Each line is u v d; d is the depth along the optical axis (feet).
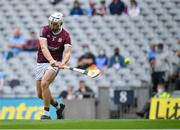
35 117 165.78
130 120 93.45
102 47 214.90
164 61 190.19
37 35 223.30
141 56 211.00
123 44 216.13
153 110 156.15
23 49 214.90
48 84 111.55
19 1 234.17
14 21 227.81
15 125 82.69
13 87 203.21
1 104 169.99
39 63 113.09
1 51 218.18
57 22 108.68
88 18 223.92
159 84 175.01
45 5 231.30
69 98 180.55
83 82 183.52
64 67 110.73
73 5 229.25
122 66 202.08
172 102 153.89
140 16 223.71
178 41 216.74
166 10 226.38
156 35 219.82
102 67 201.46
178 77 184.85
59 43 111.34
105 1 228.02
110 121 90.22
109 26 221.66
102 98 174.70
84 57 194.80
